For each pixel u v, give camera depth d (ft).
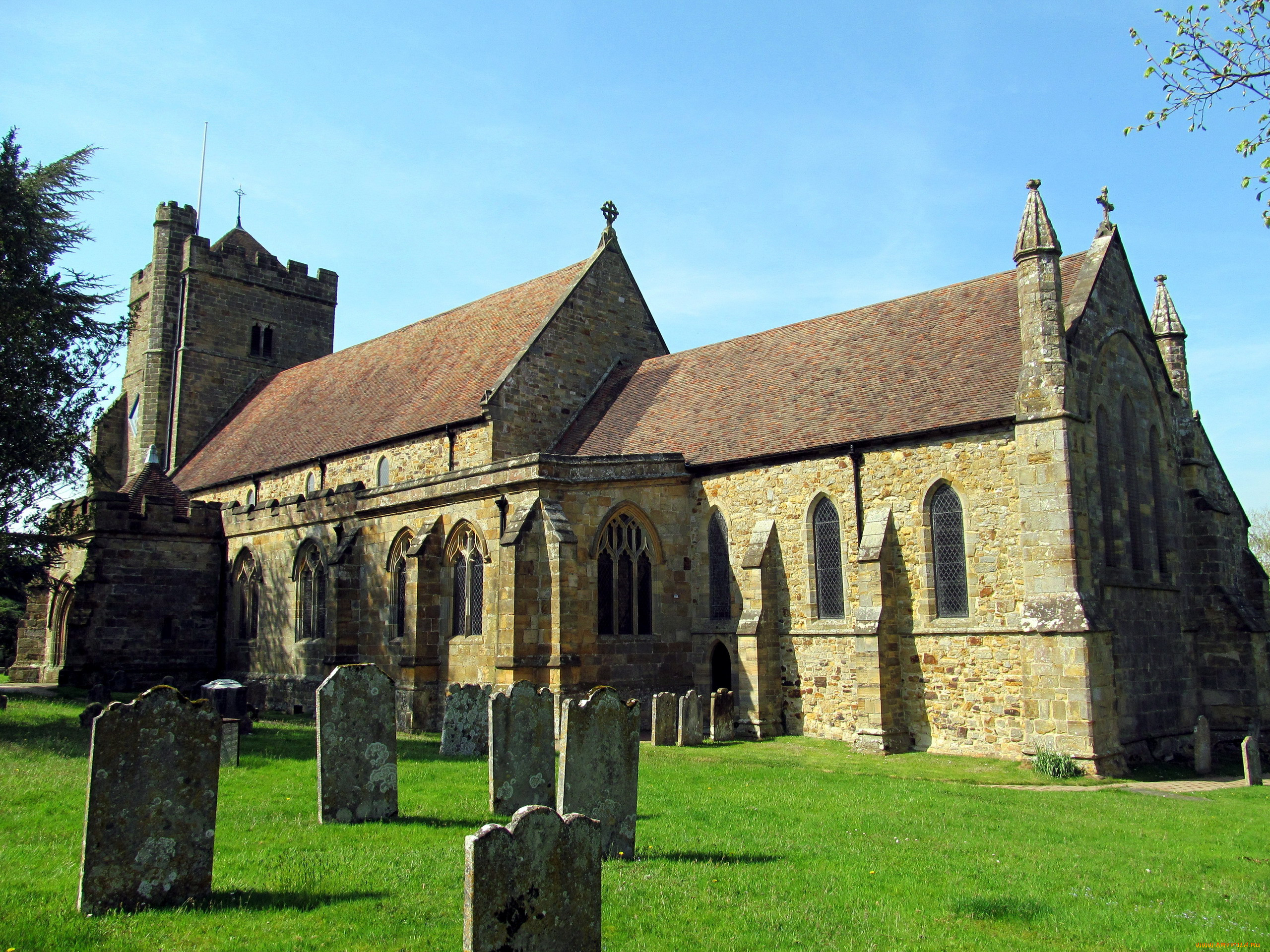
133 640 130.31
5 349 93.76
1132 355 92.53
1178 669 91.45
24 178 104.12
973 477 80.94
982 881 37.99
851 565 87.51
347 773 44.32
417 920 30.17
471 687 71.31
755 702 89.66
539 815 25.96
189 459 177.27
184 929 29.09
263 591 128.06
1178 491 98.22
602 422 117.08
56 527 103.30
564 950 26.08
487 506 93.76
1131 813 56.34
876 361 98.53
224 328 185.68
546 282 136.15
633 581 96.17
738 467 96.78
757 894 34.63
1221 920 33.58
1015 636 77.25
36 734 73.10
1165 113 49.75
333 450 131.23
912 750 82.07
